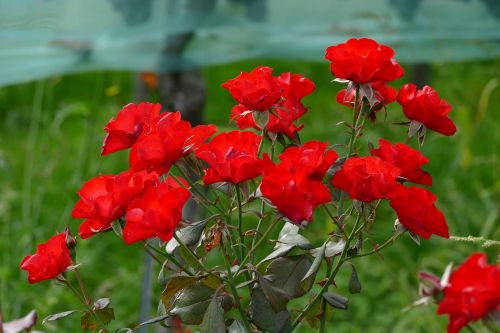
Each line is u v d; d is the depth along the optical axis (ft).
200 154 6.03
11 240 18.03
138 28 11.01
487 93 18.17
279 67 31.99
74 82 30.45
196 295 6.54
